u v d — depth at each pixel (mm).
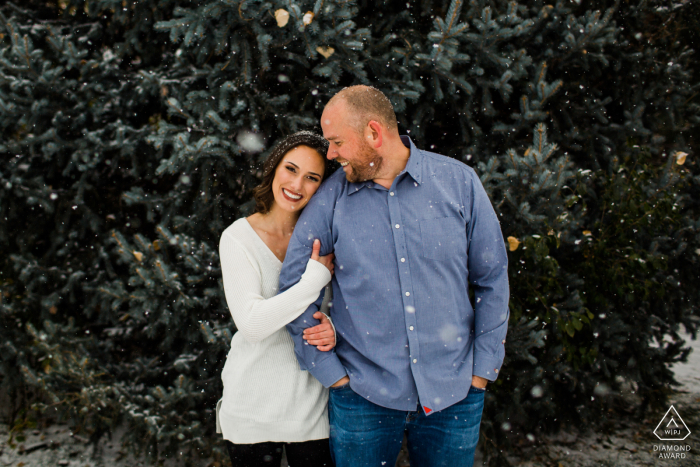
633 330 2652
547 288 2281
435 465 1566
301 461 1618
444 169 1559
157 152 2457
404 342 1479
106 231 2713
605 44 2463
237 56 2145
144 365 2492
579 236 2584
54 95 2432
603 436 2789
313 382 1616
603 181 2590
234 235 1590
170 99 2084
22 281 2715
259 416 1555
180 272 2340
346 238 1505
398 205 1496
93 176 2654
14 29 2273
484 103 2389
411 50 2219
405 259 1475
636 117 2670
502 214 2236
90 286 2592
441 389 1476
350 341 1519
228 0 1831
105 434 2650
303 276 1509
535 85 2398
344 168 1513
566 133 2586
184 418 2340
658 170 2805
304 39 1986
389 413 1500
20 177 2531
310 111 2291
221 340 2234
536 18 2395
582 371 2602
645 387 2891
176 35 1998
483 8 2297
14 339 2746
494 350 1563
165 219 2416
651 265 2410
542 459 2594
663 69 2834
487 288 1597
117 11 2432
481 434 2475
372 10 2559
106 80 2527
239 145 2234
